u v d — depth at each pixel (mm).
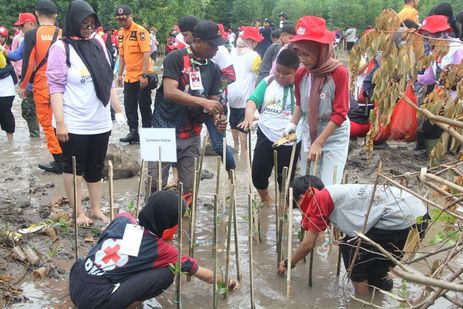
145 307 4043
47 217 5656
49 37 7152
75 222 4367
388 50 3311
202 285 4379
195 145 5770
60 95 5047
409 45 3256
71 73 5027
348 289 4332
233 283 4262
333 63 4672
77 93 5078
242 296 4211
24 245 4906
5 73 9062
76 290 3684
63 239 5102
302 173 5363
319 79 4762
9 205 5977
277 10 44000
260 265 4738
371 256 4039
